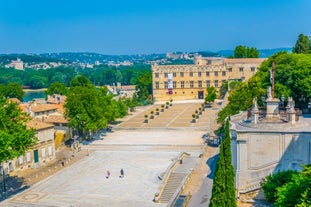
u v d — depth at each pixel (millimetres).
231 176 43500
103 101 118750
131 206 62875
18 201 66188
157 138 113875
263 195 56750
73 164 88625
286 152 60125
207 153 92250
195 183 70938
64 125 117500
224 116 97812
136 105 185750
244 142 61375
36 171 86812
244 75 196625
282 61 107000
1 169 81125
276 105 65938
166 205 62469
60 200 66188
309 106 83750
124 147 103938
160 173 78750
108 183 74375
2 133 59406
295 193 42656
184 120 140375
